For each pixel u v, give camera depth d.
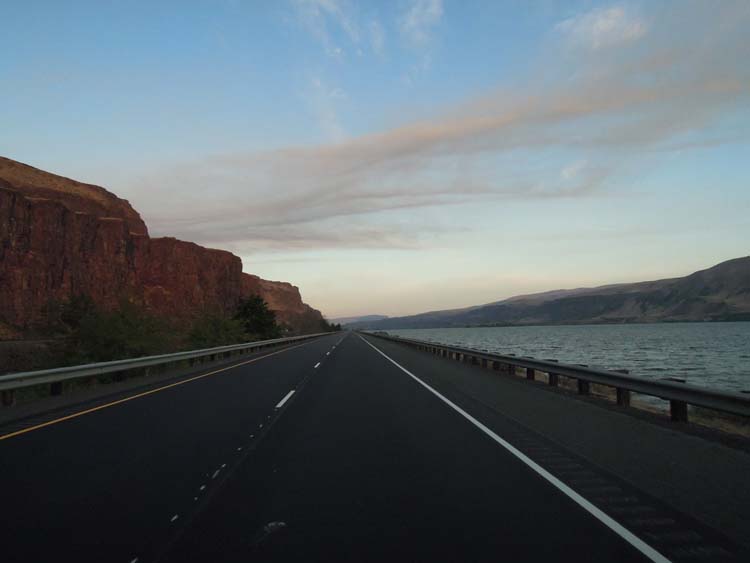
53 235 106.44
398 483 6.78
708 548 4.77
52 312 40.19
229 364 27.53
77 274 110.12
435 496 6.25
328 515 5.63
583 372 14.81
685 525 5.31
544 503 5.98
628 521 5.41
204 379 20.00
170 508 5.87
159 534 5.12
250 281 182.75
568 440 9.28
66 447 8.91
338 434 9.89
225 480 6.95
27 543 4.92
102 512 5.75
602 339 101.75
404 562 4.51
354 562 4.50
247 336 51.41
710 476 7.03
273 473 7.28
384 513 5.68
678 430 10.13
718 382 26.55
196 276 137.12
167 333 33.25
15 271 97.00
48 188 125.62
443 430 10.23
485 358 24.73
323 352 39.34
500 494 6.32
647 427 10.42
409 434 9.86
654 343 79.25
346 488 6.58
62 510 5.82
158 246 134.00
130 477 7.10
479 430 10.22
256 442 9.24
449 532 5.14
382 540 4.96
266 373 22.41
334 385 17.88
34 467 7.62
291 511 5.75
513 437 9.55
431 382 18.77
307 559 4.57
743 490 6.43
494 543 4.88
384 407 13.12
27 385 13.94
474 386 17.53
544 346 72.62
